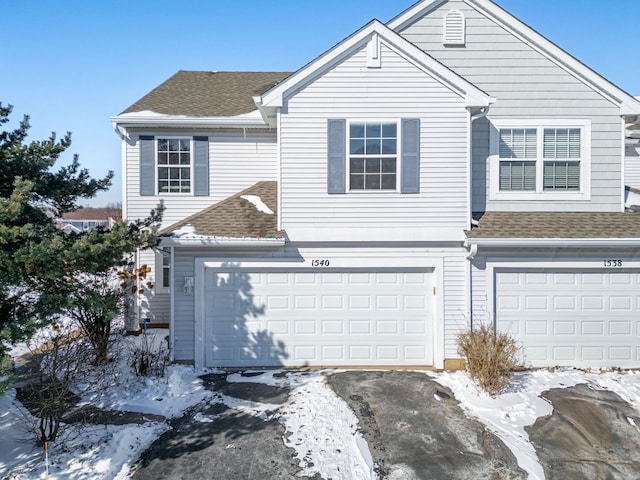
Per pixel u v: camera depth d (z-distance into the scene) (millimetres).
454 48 10633
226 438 6449
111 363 8625
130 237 7199
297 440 6391
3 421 6598
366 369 9516
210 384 8508
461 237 9414
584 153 10398
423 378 8812
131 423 6785
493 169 10414
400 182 9422
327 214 9461
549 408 7477
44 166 7875
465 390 8172
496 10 10484
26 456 5781
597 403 7703
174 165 12312
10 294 6750
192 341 9484
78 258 6266
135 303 12211
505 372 8094
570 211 10430
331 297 9633
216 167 12398
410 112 9391
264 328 9602
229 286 9562
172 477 5543
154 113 12070
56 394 6320
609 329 9602
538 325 9586
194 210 12328
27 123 8594
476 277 9547
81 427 6449
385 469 5773
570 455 6199
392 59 9383
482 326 8594
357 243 9547
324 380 8680
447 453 6145
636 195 11438
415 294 9656
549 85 10469
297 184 9445
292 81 9328
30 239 6516
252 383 8562
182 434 6574
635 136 12758
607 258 9523
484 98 9258
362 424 6883
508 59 10531
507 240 9109
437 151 9430
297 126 9422
